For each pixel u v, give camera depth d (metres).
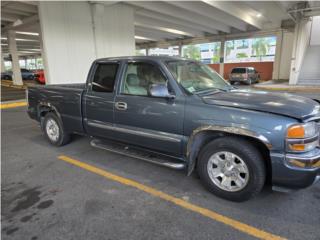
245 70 19.34
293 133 2.23
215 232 2.21
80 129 4.10
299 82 16.31
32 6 14.00
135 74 3.30
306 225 2.28
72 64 11.43
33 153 4.32
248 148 2.46
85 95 3.86
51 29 10.41
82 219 2.42
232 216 2.43
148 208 2.59
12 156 4.17
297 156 2.24
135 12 15.43
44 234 2.21
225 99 2.70
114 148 3.68
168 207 2.61
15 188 3.06
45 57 10.48
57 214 2.51
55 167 3.70
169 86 2.95
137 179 3.27
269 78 26.69
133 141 3.38
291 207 2.57
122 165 3.75
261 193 2.84
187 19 17.05
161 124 2.99
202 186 3.05
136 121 3.23
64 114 4.30
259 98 2.75
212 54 35.38
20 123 6.86
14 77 20.27
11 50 19.69
